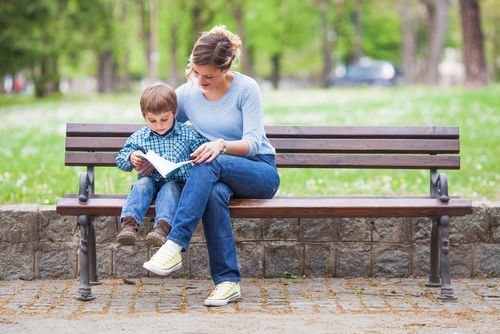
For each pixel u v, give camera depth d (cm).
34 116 3275
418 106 2800
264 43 7731
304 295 815
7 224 895
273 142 876
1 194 1135
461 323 688
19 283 882
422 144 875
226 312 730
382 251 913
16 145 2056
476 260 916
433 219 855
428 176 1457
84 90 12300
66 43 5400
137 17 7531
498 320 702
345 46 8262
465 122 2305
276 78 8594
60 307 754
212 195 755
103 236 902
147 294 820
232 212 768
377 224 912
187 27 6806
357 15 7425
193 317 704
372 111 2739
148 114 781
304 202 781
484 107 2658
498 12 7844
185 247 740
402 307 758
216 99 806
